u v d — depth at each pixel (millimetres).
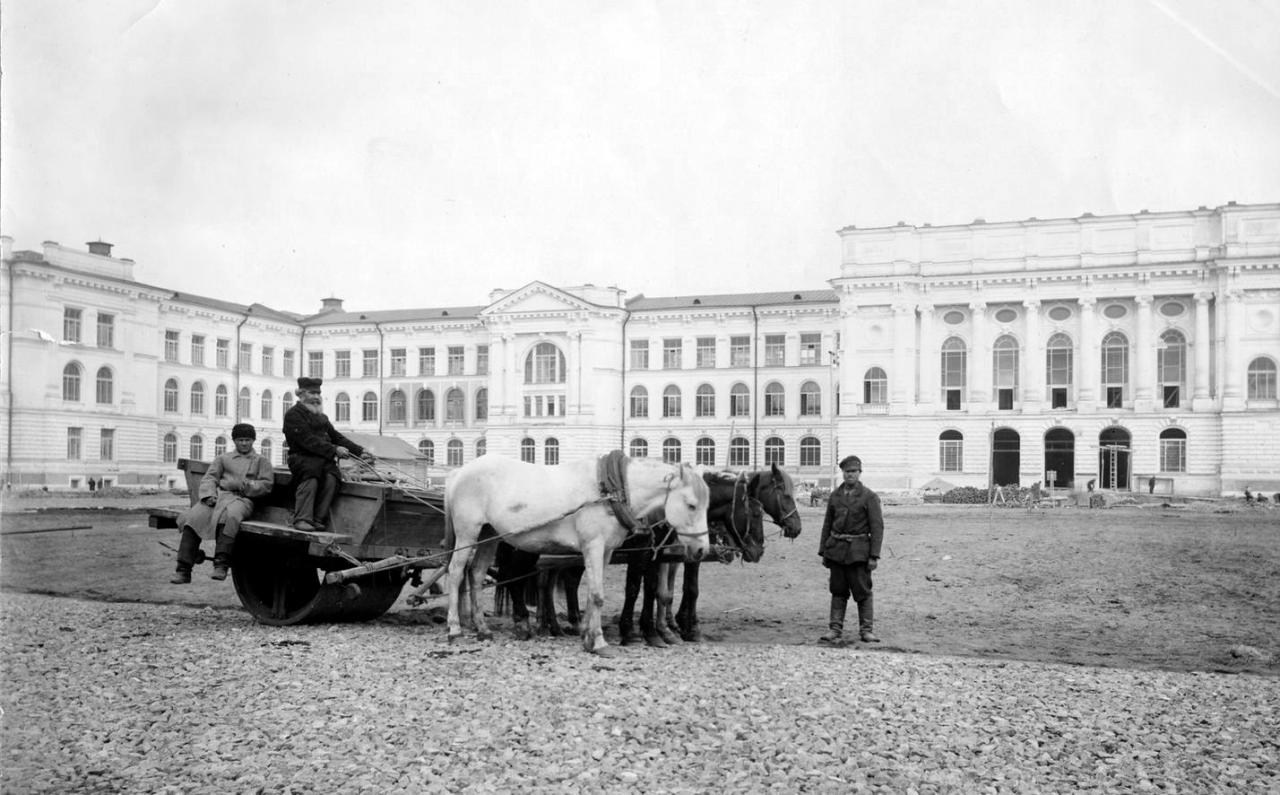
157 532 28188
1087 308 62062
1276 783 6703
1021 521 34562
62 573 19312
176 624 12609
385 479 13156
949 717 8125
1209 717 8359
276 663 9711
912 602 16375
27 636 11352
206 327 68562
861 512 12188
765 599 16859
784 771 6711
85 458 54719
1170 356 60906
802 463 75125
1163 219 60562
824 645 12078
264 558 12922
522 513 10922
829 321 74750
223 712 7930
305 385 12461
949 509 44875
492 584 12039
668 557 11523
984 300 64000
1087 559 21859
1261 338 57406
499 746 7094
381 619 13289
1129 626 13898
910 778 6629
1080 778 6730
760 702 8438
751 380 76688
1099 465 61812
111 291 57188
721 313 77312
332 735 7340
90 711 7969
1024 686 9414
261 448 75000
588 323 77062
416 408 81250
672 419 78500
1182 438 59875
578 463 11102
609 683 8945
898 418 64625
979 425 63781
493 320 79000
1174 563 20969
